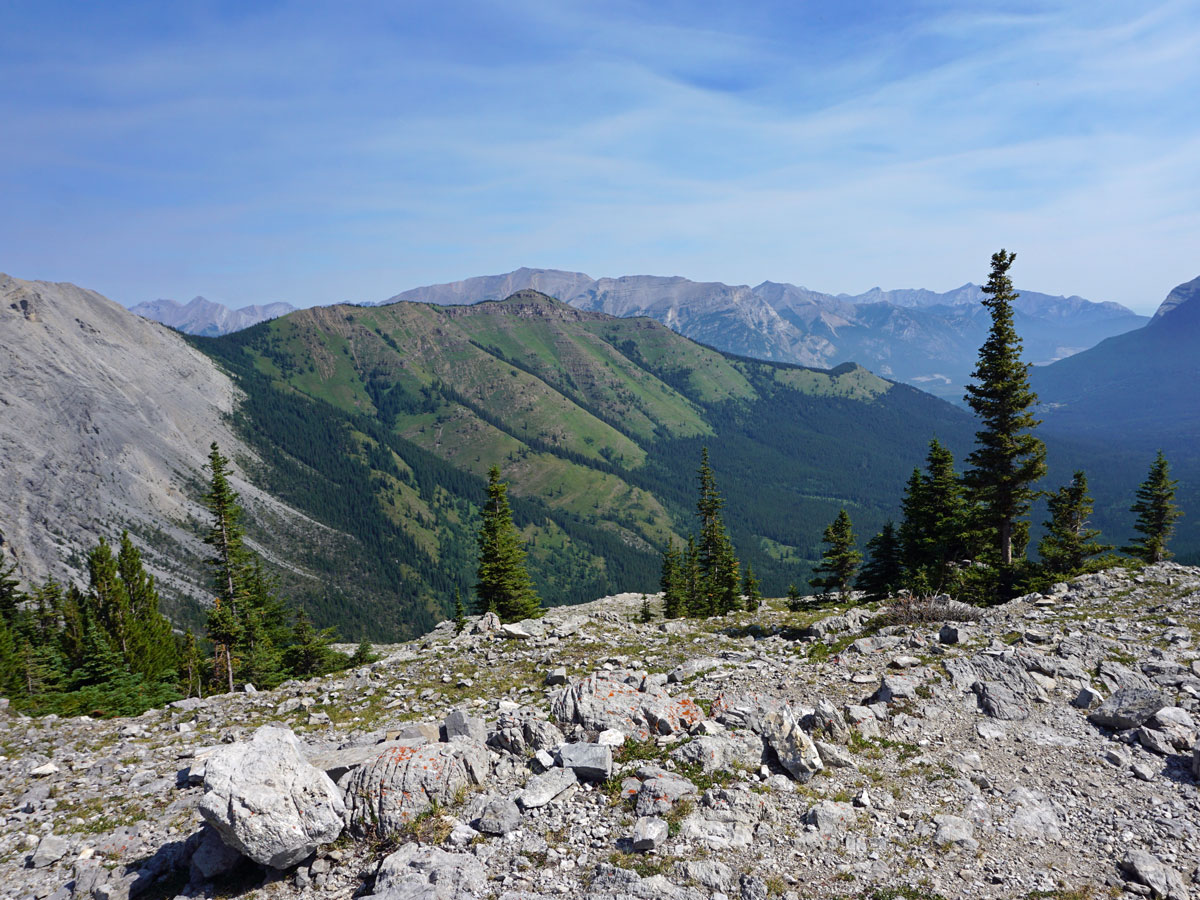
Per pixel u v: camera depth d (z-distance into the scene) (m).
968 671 18.48
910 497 54.38
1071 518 57.12
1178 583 28.45
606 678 17.86
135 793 17.16
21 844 14.64
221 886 12.00
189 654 50.56
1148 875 10.41
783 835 11.98
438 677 26.56
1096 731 15.70
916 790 13.44
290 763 12.43
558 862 11.43
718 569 73.88
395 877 10.95
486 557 62.34
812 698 17.94
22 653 40.06
